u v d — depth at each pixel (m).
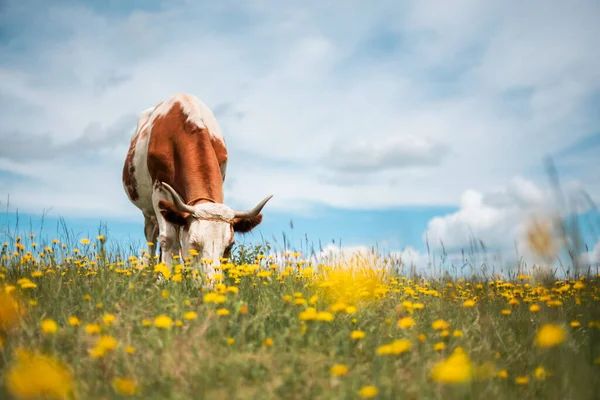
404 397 3.37
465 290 7.07
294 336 4.07
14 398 3.02
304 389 3.44
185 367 3.75
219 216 7.23
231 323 4.30
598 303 5.81
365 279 6.30
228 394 3.32
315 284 6.04
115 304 4.88
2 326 4.41
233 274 5.91
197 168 8.23
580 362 3.92
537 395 3.74
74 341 4.17
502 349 4.59
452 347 4.24
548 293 5.90
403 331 4.59
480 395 3.36
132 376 3.61
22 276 6.30
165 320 3.90
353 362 3.93
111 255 7.23
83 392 3.30
